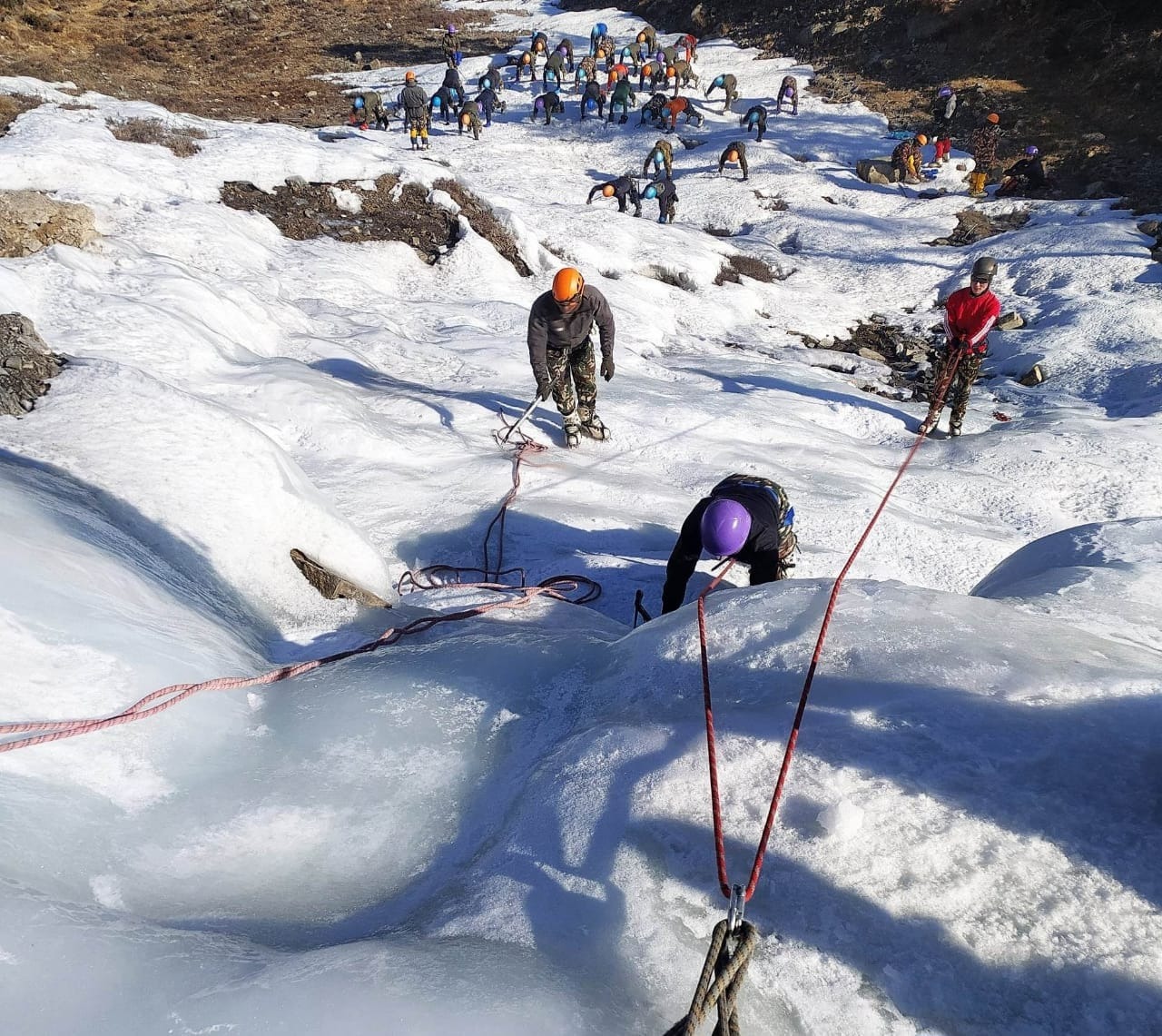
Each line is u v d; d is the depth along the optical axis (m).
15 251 7.49
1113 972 1.76
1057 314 11.98
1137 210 14.89
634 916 2.01
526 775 2.61
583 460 7.14
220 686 2.92
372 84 23.97
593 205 15.39
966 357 8.38
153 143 11.99
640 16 29.89
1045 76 20.50
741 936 1.72
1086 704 2.34
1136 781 2.12
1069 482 7.47
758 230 16.09
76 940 1.80
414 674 3.24
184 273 8.00
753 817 2.14
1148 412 9.06
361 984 1.79
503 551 5.66
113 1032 1.64
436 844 2.46
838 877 1.97
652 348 10.65
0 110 12.11
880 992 1.79
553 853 2.22
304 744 2.80
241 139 12.83
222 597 3.90
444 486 6.34
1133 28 19.80
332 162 12.56
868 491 6.98
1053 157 17.75
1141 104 18.23
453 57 23.97
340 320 9.40
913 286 13.94
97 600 2.94
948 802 2.09
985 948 1.83
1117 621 3.14
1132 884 1.90
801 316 12.80
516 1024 1.74
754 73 24.03
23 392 4.57
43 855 2.07
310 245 11.28
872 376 10.99
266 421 6.41
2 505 3.18
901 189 17.62
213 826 2.38
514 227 12.56
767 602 3.00
